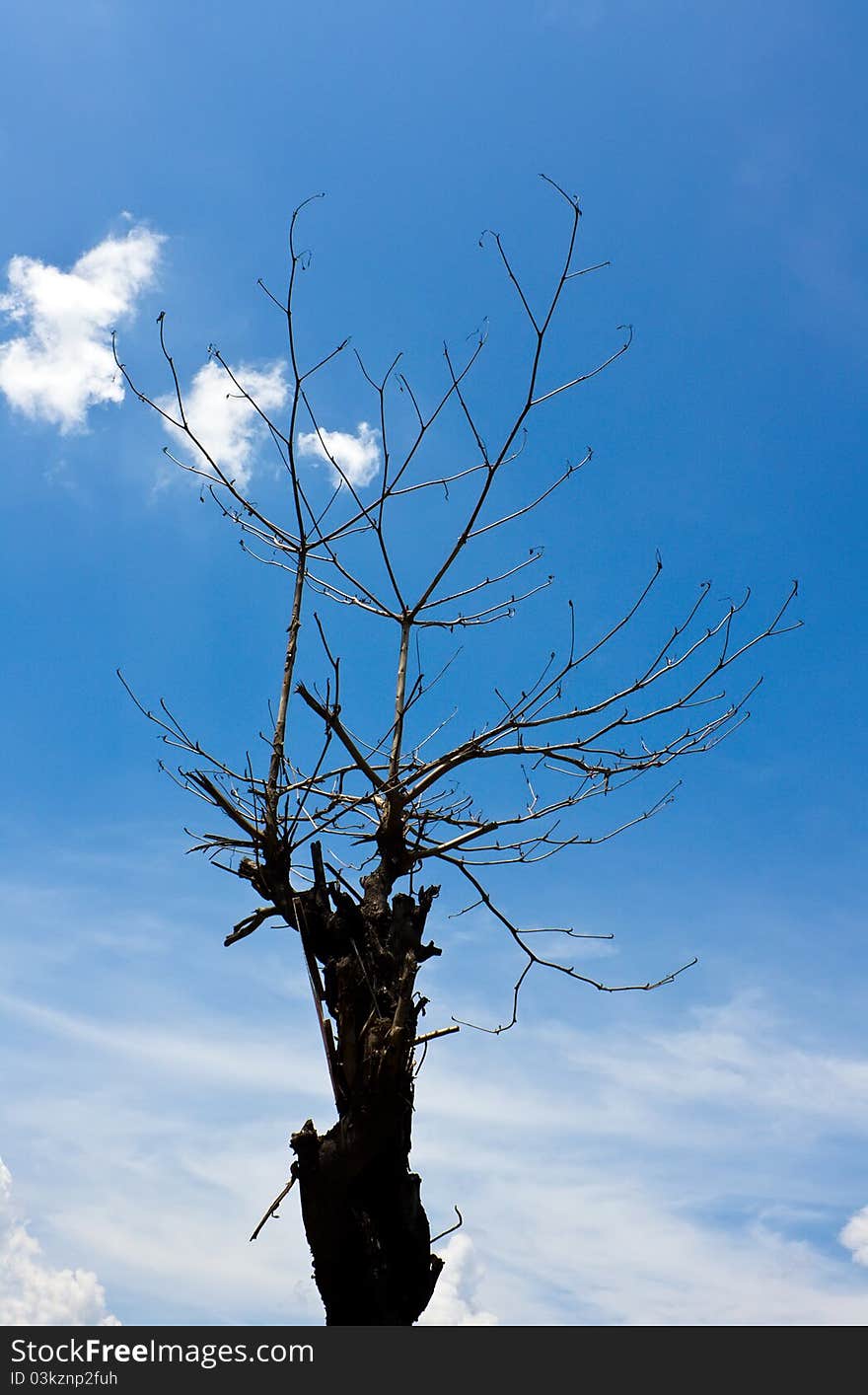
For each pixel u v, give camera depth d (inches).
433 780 358.6
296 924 328.2
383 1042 298.2
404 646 370.9
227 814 339.9
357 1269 287.7
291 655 364.8
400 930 332.8
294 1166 299.1
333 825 363.3
